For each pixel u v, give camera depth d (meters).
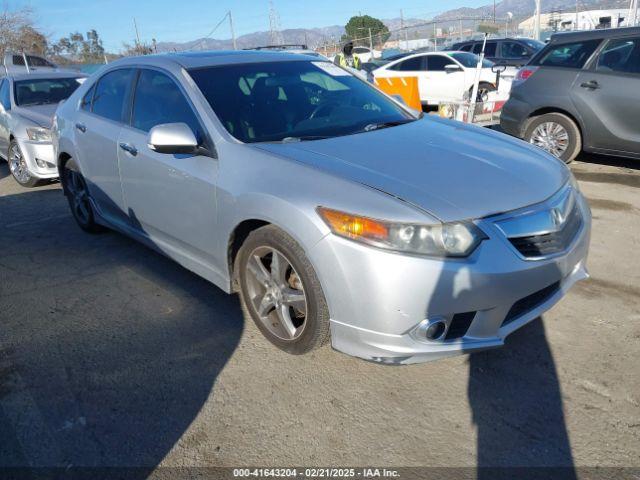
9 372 2.99
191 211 3.35
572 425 2.45
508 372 2.83
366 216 2.42
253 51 4.18
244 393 2.75
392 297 2.38
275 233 2.77
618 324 3.20
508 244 2.49
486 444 2.37
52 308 3.71
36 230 5.40
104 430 2.53
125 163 3.91
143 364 3.02
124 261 4.46
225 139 3.17
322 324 2.69
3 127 7.62
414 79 9.31
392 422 2.52
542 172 2.95
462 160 2.90
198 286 3.93
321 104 3.69
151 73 3.91
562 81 6.62
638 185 6.00
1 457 2.39
